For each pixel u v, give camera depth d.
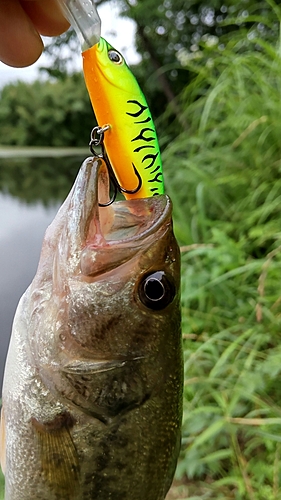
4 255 0.90
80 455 0.15
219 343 0.36
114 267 0.15
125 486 0.16
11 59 0.24
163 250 0.15
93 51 0.14
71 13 0.14
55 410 0.15
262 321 0.36
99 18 0.14
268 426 0.31
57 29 0.25
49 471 0.15
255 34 0.53
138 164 0.15
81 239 0.15
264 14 0.63
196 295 0.39
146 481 0.16
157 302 0.15
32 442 0.15
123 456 0.15
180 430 0.17
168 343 0.16
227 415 0.31
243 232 0.43
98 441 0.15
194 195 0.49
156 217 0.15
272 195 0.41
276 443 0.31
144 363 0.15
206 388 0.35
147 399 0.16
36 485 0.16
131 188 0.15
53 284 0.15
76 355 0.15
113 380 0.15
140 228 0.15
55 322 0.15
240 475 0.32
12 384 0.16
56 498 0.15
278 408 0.32
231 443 0.34
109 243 0.15
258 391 0.33
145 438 0.16
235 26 0.86
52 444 0.15
